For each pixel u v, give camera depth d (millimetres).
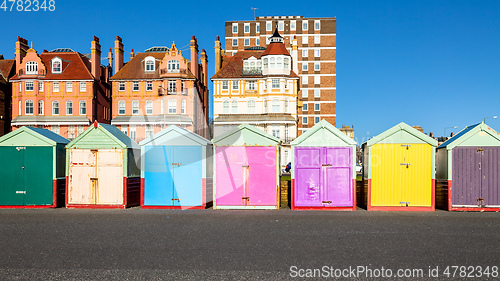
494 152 15070
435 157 16734
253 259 8156
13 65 57156
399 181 15375
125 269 7488
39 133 16156
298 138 15672
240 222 12602
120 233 10812
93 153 16062
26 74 54062
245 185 15773
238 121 53656
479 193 15070
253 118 54062
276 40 55312
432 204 15195
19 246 9305
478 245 9344
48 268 7555
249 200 15742
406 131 15383
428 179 15289
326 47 82938
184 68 52031
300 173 15633
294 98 54875
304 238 10148
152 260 8094
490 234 10609
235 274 7184
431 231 11039
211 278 6969
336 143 15602
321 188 15555
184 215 14148
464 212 14781
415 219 13172
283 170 51281
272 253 8633
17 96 54281
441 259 8133
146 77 53000
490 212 14781
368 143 15422
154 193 15922
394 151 15406
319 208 15500
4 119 54375
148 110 53062
